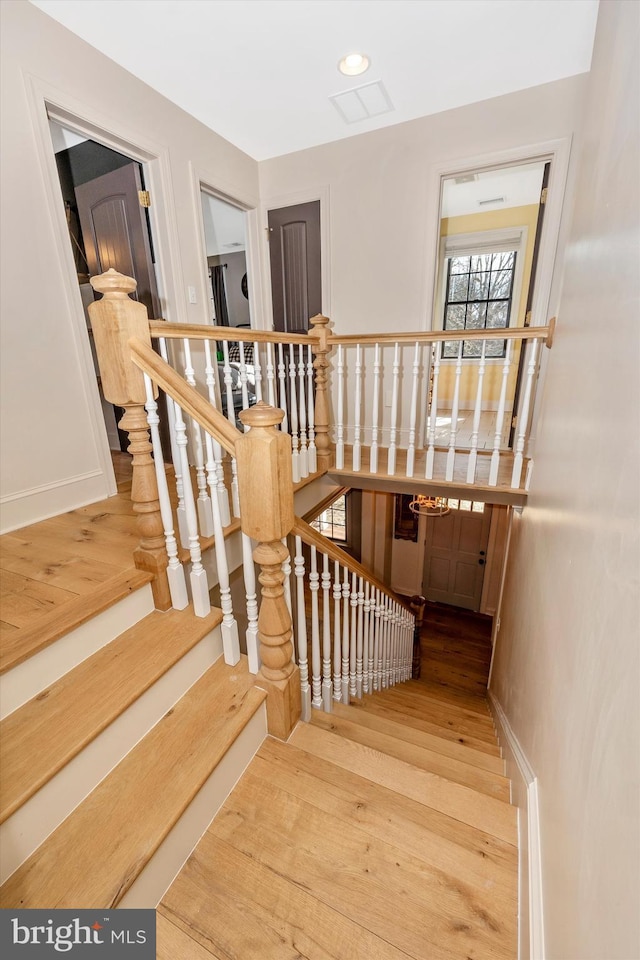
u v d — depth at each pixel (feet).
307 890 3.40
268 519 3.98
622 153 3.33
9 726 3.55
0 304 5.73
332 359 11.46
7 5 5.48
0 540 5.86
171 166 8.27
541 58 7.38
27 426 6.21
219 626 5.07
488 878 3.50
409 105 8.70
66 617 4.15
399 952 3.06
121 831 3.28
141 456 4.67
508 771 5.27
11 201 5.71
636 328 2.64
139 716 4.02
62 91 6.20
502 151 8.63
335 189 10.30
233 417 6.31
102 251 8.96
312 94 8.19
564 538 4.14
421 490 9.10
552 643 4.13
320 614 12.30
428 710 9.14
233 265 17.85
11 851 3.00
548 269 8.77
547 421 6.17
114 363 4.34
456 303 19.10
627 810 1.91
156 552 4.94
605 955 1.94
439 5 6.19
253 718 4.46
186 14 6.15
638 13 3.20
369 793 4.17
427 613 17.90
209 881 3.46
